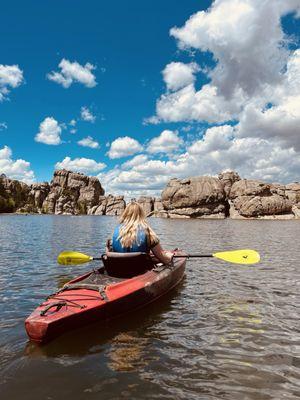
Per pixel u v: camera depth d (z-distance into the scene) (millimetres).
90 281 2549
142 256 2607
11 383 1558
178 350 1930
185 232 12039
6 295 3090
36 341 1908
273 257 5465
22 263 4824
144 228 2656
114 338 2088
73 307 2109
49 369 1688
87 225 18812
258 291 3227
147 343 2020
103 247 6988
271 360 1820
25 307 2727
